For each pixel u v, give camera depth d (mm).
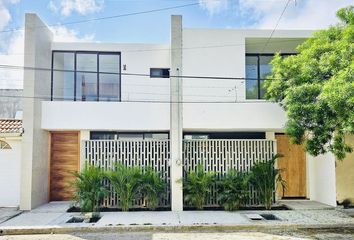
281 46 14133
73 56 14211
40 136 13055
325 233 9242
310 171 14125
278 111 12930
